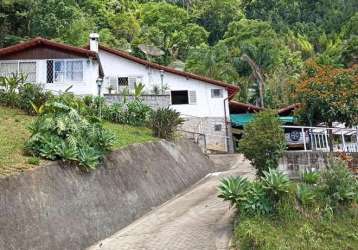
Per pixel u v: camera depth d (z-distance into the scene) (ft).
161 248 34.04
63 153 39.37
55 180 36.63
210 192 48.80
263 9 282.97
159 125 65.57
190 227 37.76
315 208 36.52
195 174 61.93
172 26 212.23
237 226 34.83
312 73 61.93
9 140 43.37
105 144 45.29
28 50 82.02
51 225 32.99
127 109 70.59
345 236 34.53
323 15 287.07
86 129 45.19
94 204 38.70
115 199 41.63
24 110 61.87
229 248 33.09
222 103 101.14
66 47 81.20
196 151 70.85
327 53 202.90
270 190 36.29
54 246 31.96
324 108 56.75
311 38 251.80
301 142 76.69
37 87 64.44
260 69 150.41
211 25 252.21
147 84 98.02
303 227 34.35
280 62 167.73
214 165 72.49
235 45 176.55
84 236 35.35
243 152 43.32
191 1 270.87
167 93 93.76
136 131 62.95
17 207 31.30
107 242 35.96
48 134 41.45
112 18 204.44
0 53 81.15
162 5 229.25
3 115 56.75
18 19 122.31
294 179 45.65
